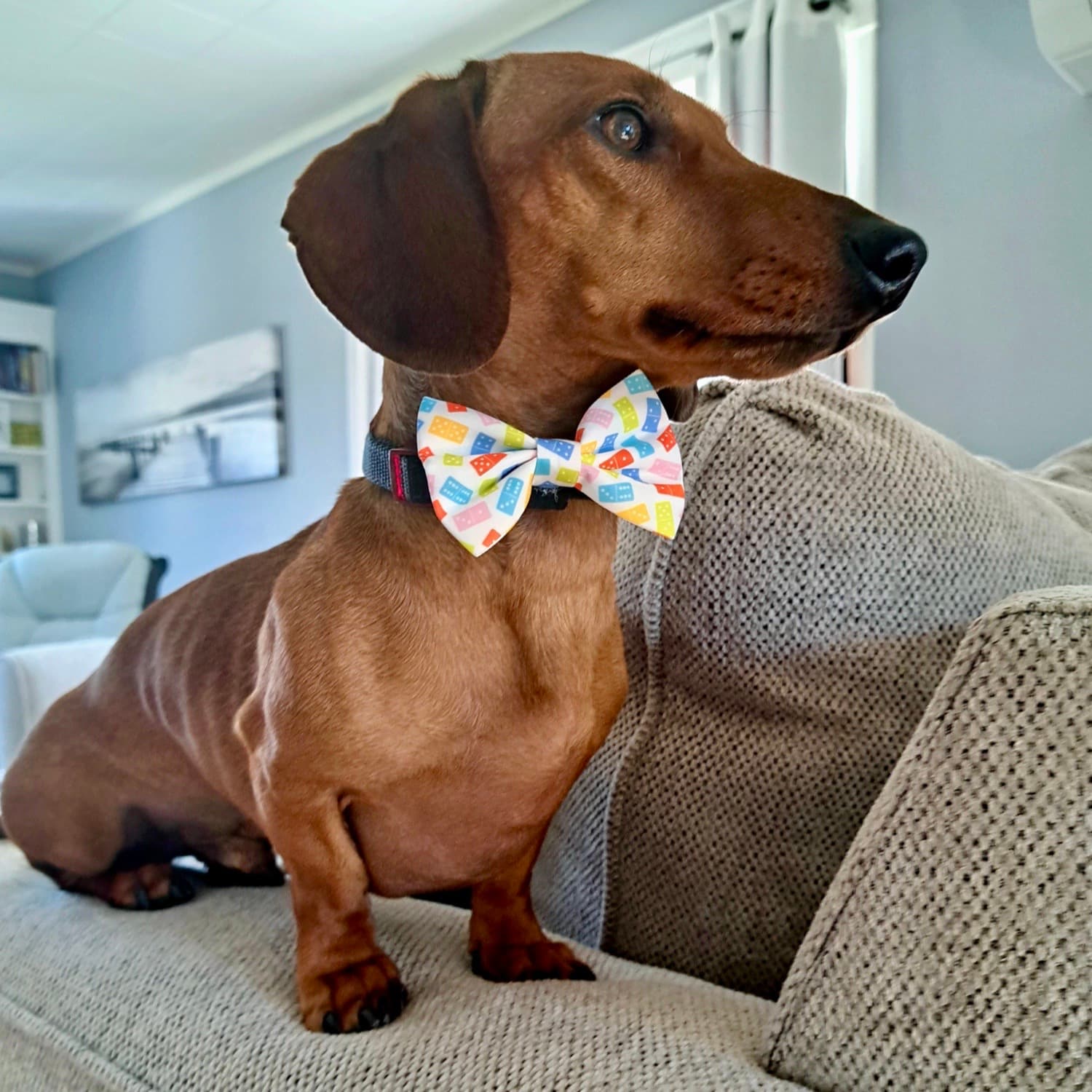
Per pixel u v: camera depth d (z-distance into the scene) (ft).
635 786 3.02
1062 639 1.73
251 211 13.53
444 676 2.52
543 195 2.57
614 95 2.58
